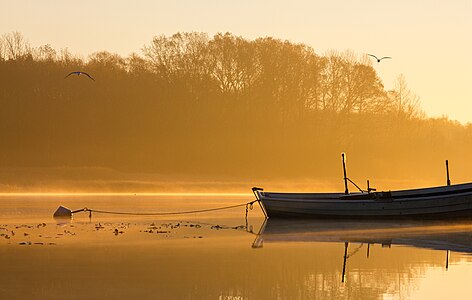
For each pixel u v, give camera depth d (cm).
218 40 16650
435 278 3562
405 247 4697
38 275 3512
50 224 6106
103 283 3350
